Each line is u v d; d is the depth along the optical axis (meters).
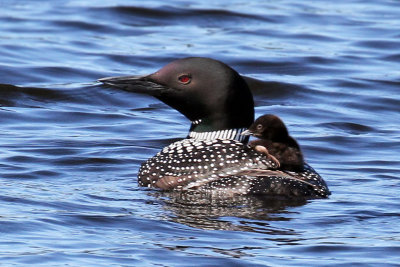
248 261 8.93
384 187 12.04
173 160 11.59
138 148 14.12
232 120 12.22
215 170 11.25
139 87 12.34
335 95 17.59
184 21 23.16
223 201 10.99
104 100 17.19
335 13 24.22
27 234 9.59
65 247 9.23
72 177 12.35
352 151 14.30
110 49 20.36
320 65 19.47
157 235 9.73
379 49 20.88
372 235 9.77
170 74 12.25
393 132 15.47
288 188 10.88
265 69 19.20
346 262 8.94
